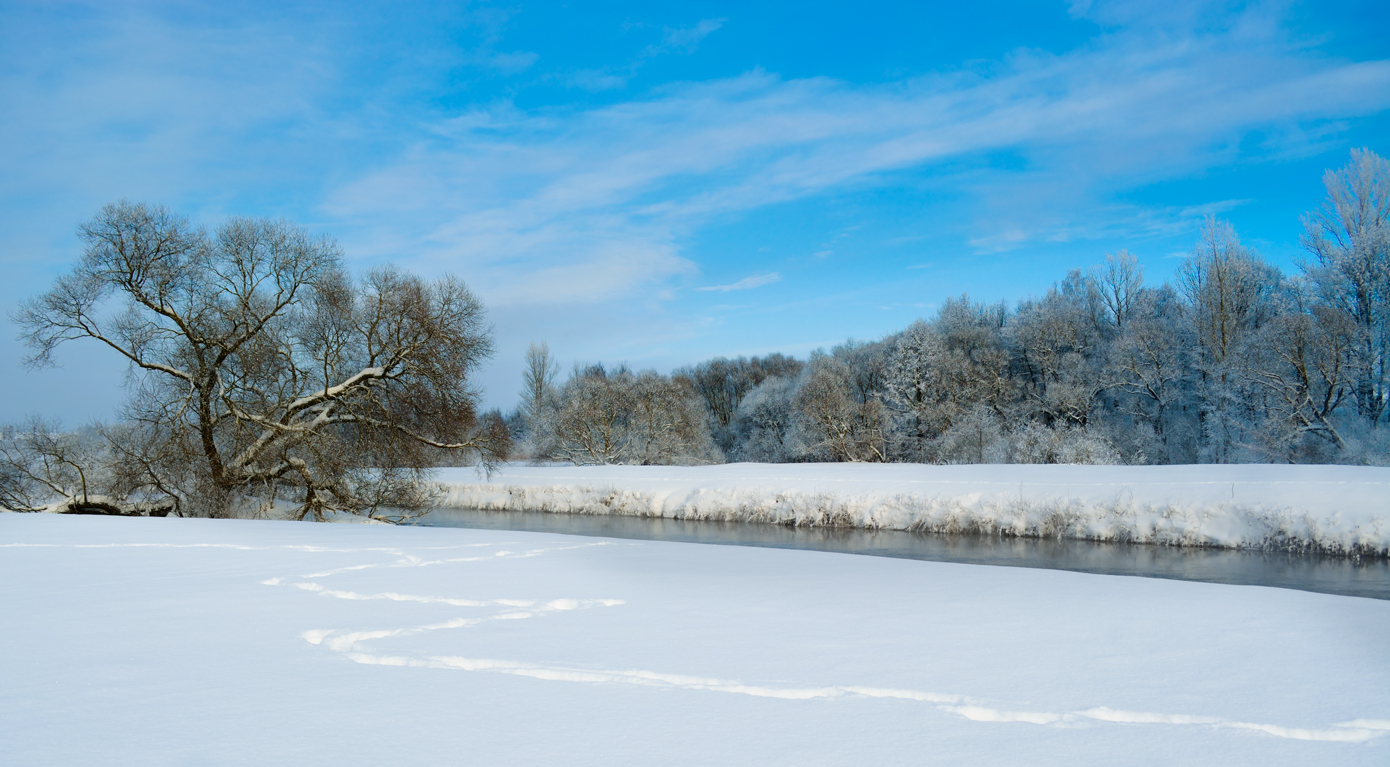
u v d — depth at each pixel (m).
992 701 4.12
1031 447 38.09
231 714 3.89
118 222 20.75
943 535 23.23
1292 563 17.38
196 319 21.86
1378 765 3.28
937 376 51.53
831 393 51.59
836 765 3.25
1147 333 46.09
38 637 5.48
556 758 3.33
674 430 52.53
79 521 15.27
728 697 4.18
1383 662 4.93
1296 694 4.26
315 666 4.76
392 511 28.69
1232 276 44.84
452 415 24.48
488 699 4.13
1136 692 4.29
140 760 3.30
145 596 7.07
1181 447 43.00
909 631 5.79
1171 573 16.38
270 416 22.64
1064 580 8.41
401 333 23.48
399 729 3.68
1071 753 3.41
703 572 8.88
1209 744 3.53
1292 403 36.62
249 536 12.40
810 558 10.27
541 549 10.98
